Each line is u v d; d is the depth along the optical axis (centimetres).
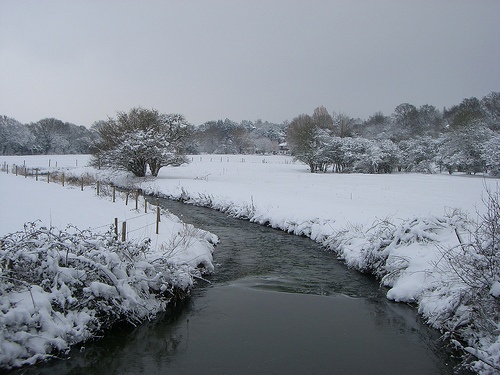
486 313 709
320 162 5462
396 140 7869
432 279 927
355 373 648
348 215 1691
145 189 3334
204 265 1171
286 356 698
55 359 664
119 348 720
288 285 1072
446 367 668
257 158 8131
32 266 757
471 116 5438
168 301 903
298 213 1858
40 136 9119
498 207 795
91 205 1952
